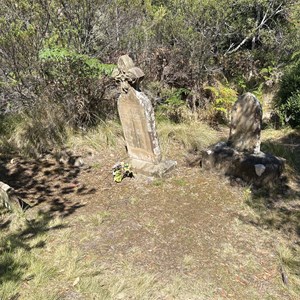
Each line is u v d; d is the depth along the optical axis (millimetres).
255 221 4512
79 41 6805
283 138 7598
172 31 8188
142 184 5398
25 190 5344
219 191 5188
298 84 8242
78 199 5090
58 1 6461
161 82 8133
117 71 5402
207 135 7199
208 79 8797
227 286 3410
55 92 6914
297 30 9984
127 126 5754
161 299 3221
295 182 5527
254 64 10406
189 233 4211
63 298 3207
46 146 6543
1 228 4363
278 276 3572
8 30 6145
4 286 3303
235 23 9617
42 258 3752
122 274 3520
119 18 7348
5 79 6672
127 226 4340
